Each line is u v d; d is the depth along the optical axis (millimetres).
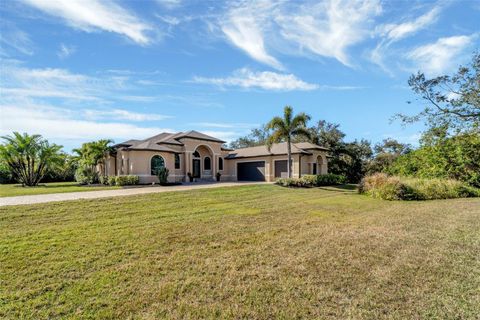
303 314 3475
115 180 21250
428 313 3453
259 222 8898
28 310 3615
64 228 7895
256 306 3676
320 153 28812
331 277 4543
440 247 6008
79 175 26656
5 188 21625
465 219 8844
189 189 17656
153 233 7430
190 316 3457
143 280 4504
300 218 9578
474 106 17844
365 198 15570
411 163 22641
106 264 5203
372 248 6023
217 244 6457
